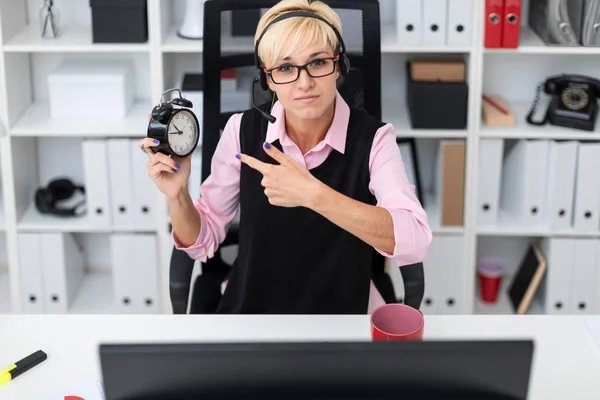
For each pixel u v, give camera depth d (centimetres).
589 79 335
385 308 176
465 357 123
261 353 123
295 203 186
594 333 199
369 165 216
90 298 373
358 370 124
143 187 348
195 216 216
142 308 364
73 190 370
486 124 343
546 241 356
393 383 125
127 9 324
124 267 358
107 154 343
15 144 346
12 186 346
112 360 123
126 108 347
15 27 341
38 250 355
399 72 359
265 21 200
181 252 244
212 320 206
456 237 348
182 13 356
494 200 347
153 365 124
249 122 224
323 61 197
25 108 356
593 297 353
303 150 218
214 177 229
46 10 333
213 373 124
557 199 343
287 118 216
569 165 338
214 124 255
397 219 191
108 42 328
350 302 227
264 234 224
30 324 204
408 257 194
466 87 330
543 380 184
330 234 221
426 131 336
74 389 179
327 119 215
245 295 229
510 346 123
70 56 363
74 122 342
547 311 357
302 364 124
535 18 343
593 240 347
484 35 322
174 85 357
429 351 123
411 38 326
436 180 359
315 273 225
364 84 248
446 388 125
